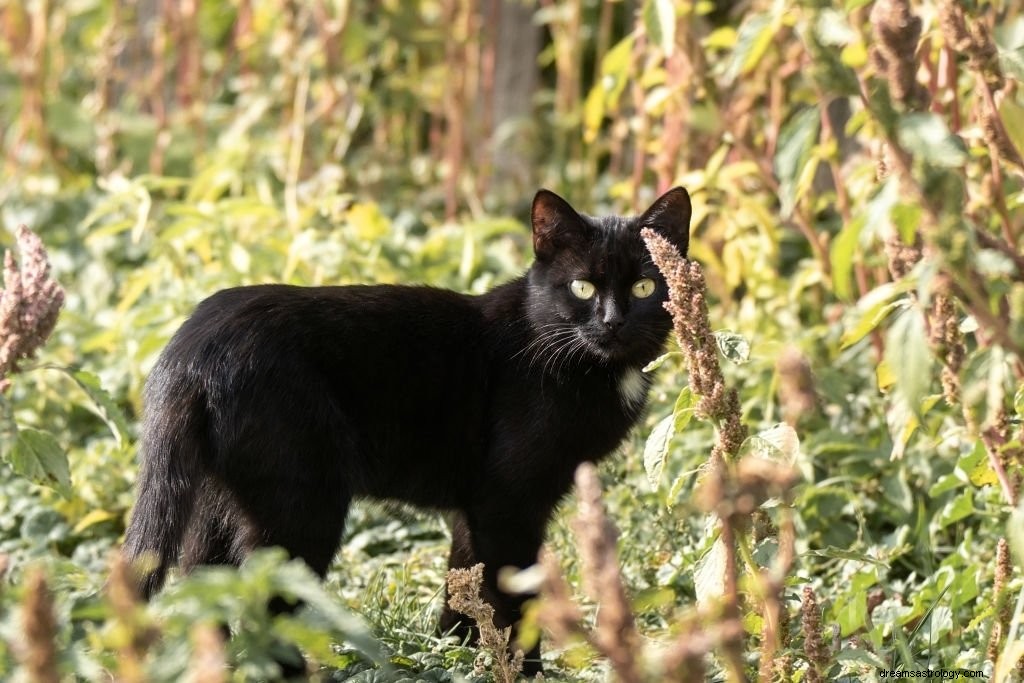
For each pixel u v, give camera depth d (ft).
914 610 23.16
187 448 22.08
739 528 16.22
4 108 51.88
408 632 24.08
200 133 47.67
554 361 25.53
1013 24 21.68
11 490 31.14
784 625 19.39
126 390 34.40
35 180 46.83
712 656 20.33
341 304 24.39
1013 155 20.68
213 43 52.60
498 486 25.12
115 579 12.95
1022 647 17.13
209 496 23.17
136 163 47.98
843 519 30.27
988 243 17.58
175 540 21.63
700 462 29.12
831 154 32.09
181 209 36.68
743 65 24.88
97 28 50.96
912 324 16.70
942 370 20.31
